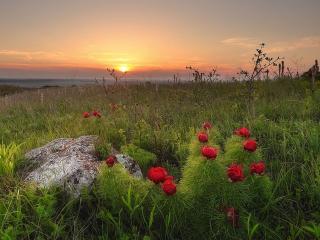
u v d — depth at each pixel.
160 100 2.83
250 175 1.02
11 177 1.23
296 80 3.23
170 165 1.44
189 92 2.87
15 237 0.90
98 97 3.39
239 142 1.10
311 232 0.92
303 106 2.02
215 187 0.91
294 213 1.03
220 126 1.82
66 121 2.22
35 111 2.95
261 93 2.62
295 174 1.22
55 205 1.05
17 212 0.96
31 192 1.07
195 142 1.10
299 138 1.49
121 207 1.00
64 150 1.35
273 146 1.47
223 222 0.91
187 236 0.94
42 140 1.76
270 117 2.02
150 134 1.70
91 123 1.84
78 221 1.00
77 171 1.13
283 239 0.93
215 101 2.53
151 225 0.97
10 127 2.34
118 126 1.93
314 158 1.31
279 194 1.10
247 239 0.91
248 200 0.96
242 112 2.07
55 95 4.10
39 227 0.94
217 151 1.01
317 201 1.05
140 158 1.42
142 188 1.00
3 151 1.39
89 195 1.07
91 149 1.35
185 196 0.92
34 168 1.31
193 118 2.04
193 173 0.92
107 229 0.95
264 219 1.01
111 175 1.01
